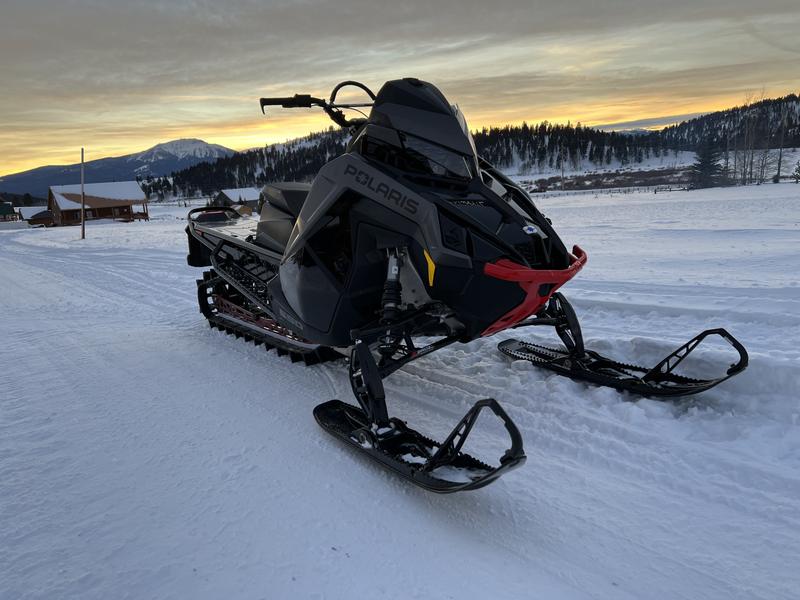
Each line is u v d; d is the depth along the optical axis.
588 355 3.77
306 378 4.28
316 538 2.33
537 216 3.26
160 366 4.71
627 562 2.12
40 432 3.40
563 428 3.14
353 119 3.79
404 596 1.98
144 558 2.20
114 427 3.47
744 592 1.92
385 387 3.98
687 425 3.03
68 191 56.78
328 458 3.02
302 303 3.76
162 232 26.50
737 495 2.45
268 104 3.66
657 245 10.62
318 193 3.45
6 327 6.36
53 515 2.52
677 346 3.83
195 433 3.37
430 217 2.92
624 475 2.69
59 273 11.55
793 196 25.91
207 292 6.16
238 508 2.56
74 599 1.98
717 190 39.91
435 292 3.04
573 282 7.00
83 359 4.96
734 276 6.90
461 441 2.46
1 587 2.04
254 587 2.03
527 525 2.38
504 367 4.11
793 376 3.18
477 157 3.25
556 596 1.96
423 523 2.42
